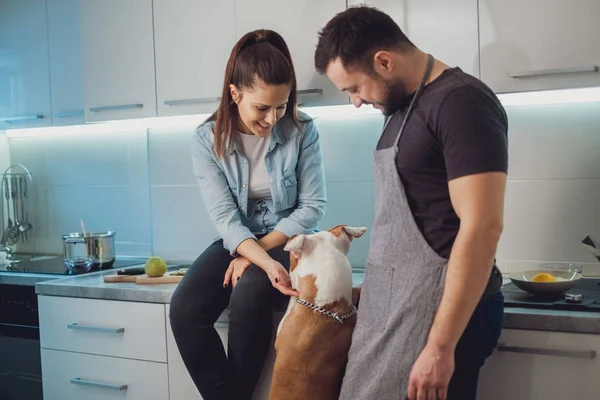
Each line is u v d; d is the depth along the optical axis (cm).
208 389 208
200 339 208
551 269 207
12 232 347
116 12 274
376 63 148
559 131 227
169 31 262
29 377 276
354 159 261
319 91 231
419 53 152
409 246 149
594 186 224
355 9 153
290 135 220
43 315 257
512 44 201
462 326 137
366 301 161
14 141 351
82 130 330
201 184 225
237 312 203
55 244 344
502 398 183
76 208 337
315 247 179
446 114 138
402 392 150
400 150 147
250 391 210
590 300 186
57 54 308
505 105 234
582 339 173
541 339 177
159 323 230
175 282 245
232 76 209
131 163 318
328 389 172
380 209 155
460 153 135
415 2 214
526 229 234
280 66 199
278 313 208
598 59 191
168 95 265
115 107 277
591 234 225
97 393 246
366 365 156
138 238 320
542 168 230
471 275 134
